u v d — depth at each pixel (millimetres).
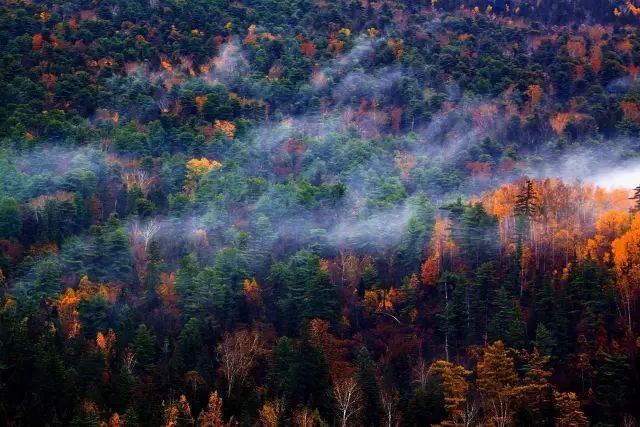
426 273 125062
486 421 90375
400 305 122375
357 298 124125
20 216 134750
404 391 103000
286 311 117438
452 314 114562
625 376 96812
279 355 102812
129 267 126562
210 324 115312
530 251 125438
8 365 96812
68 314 112500
